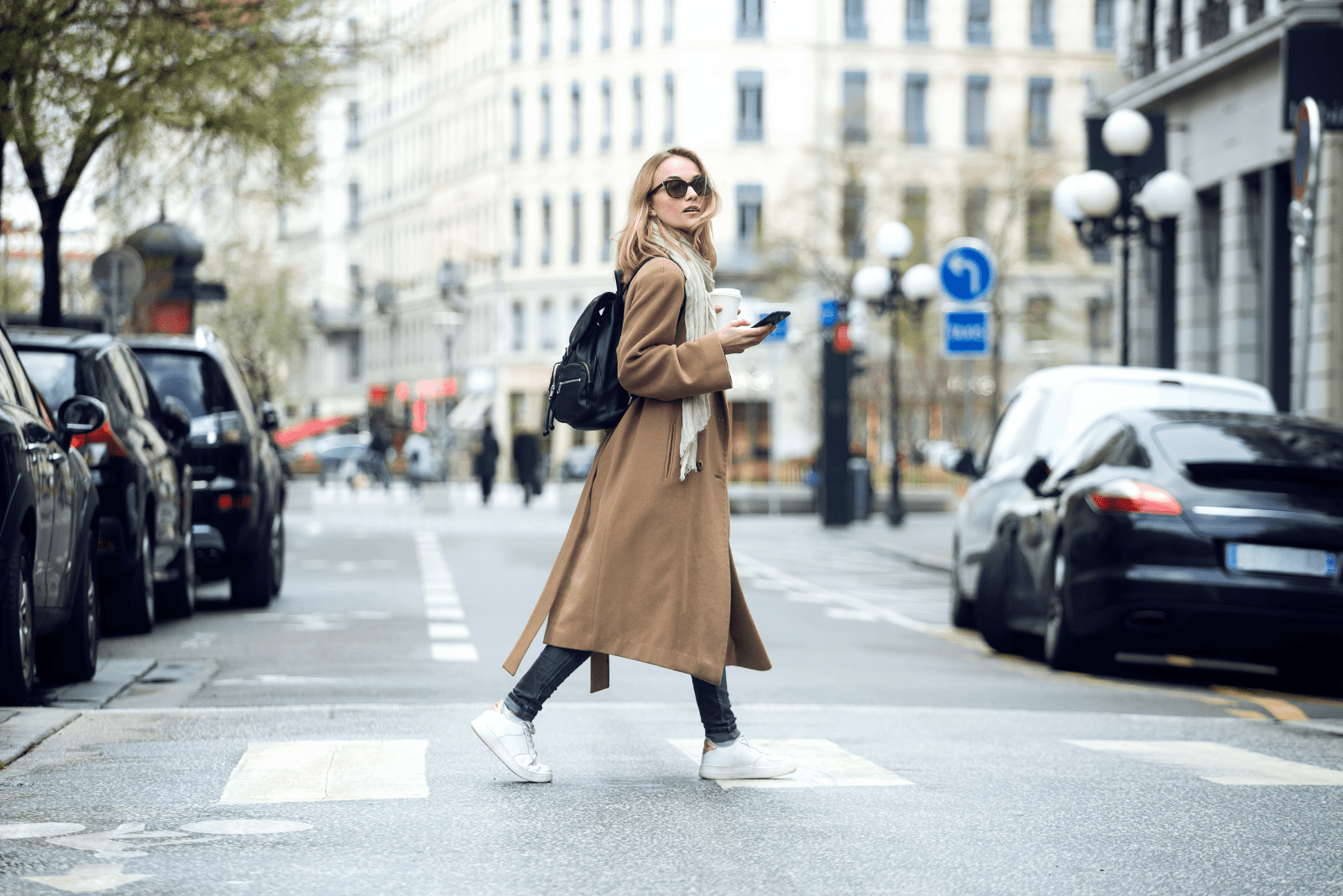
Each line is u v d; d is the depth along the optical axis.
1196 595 12.91
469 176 109.62
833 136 82.75
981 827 6.75
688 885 5.71
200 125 24.05
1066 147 93.19
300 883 5.73
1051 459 16.80
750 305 48.06
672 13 95.50
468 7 109.81
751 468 59.78
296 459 91.75
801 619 20.52
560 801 7.15
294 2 22.86
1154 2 41.53
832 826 6.71
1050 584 14.67
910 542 37.91
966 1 93.88
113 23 20.98
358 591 22.73
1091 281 79.12
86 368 15.33
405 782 7.59
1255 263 37.06
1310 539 12.90
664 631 7.18
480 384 92.50
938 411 87.06
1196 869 6.09
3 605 10.30
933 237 77.75
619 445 7.28
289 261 132.38
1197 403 17.12
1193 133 39.31
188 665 13.59
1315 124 17.11
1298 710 11.71
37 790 7.46
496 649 15.43
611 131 98.69
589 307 7.30
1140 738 9.64
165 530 16.86
